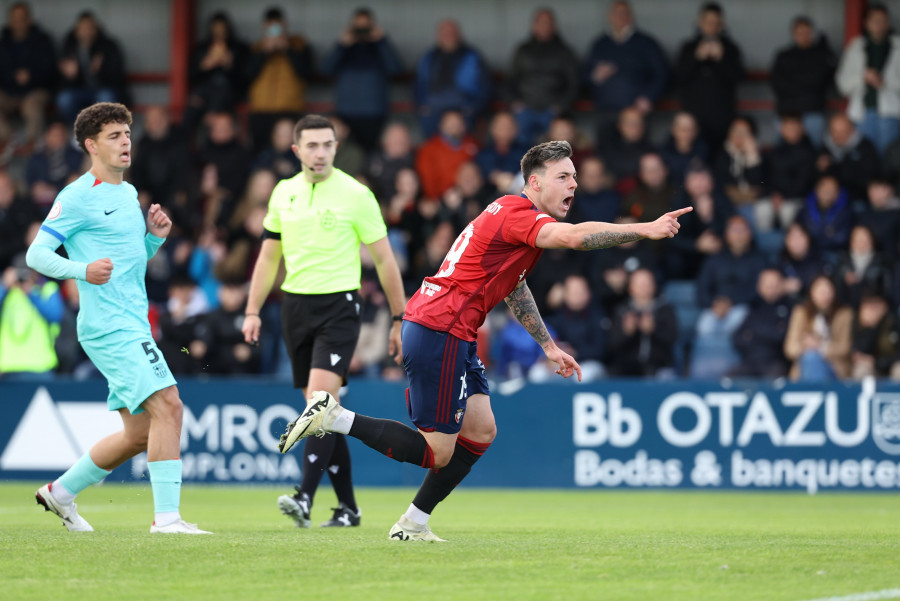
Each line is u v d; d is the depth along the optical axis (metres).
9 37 63.97
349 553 17.94
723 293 50.91
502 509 35.00
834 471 43.75
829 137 58.00
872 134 57.56
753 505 37.34
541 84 58.88
